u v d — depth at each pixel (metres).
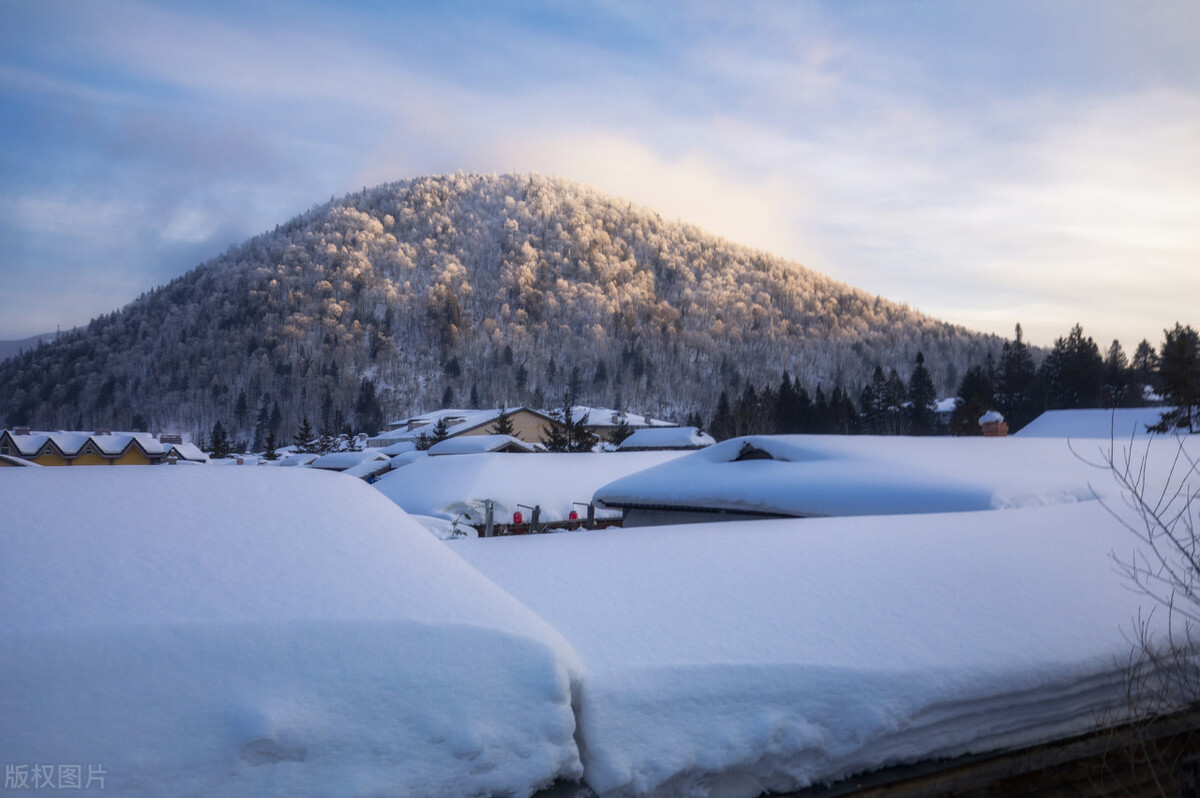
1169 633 3.98
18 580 2.60
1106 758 3.91
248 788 2.22
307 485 4.08
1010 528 5.51
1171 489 7.16
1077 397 73.00
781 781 3.11
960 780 3.42
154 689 2.29
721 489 9.70
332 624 2.64
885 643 3.57
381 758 2.39
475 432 70.19
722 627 3.56
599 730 2.84
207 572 2.88
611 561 4.49
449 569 3.40
